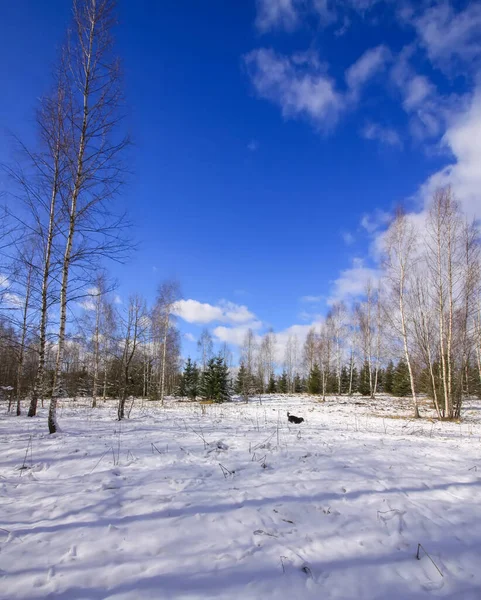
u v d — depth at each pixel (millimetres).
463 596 3131
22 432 9508
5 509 4340
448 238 18562
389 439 9242
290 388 51656
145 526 3926
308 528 4055
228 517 4172
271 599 2965
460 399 17328
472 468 6441
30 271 13867
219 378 29156
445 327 19188
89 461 6246
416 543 3865
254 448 7301
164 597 2924
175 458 6438
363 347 35469
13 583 3035
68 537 3693
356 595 3080
